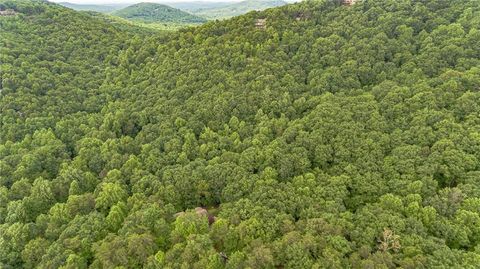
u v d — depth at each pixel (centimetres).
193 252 5203
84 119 9788
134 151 8556
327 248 4997
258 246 5216
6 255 5894
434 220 5553
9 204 6775
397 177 6488
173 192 6875
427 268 4747
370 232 5316
